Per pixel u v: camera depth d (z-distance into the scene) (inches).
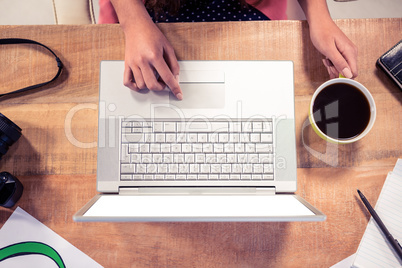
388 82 24.3
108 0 31.7
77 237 22.6
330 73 23.9
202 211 17.7
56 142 23.8
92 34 24.7
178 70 22.7
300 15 38.6
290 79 22.6
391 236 21.7
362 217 22.9
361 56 24.7
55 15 33.9
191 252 22.6
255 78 22.6
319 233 22.7
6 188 21.7
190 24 24.9
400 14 52.2
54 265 22.2
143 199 20.3
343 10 52.7
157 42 23.2
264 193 21.5
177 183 21.5
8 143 22.5
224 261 22.6
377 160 23.6
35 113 24.1
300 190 23.3
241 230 22.8
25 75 24.6
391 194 22.9
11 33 24.7
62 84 24.4
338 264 22.3
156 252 22.6
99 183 21.5
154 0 30.5
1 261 22.0
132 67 22.5
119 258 22.5
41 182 23.3
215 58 24.7
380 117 24.0
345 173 23.5
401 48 23.2
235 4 33.6
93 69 24.5
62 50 24.6
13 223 22.5
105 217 15.7
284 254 22.6
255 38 24.8
